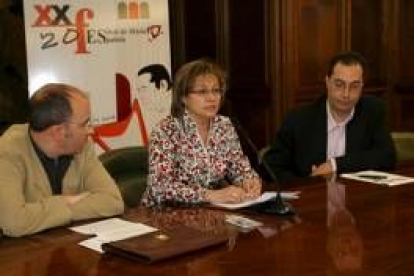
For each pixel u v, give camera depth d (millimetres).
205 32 4738
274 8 4281
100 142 3990
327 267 1552
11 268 1566
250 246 1729
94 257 1644
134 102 4152
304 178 2768
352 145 3080
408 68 5039
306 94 4473
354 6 4766
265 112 4449
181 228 1851
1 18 4023
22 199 1984
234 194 2293
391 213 2080
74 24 3877
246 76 4531
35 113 2066
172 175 2457
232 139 2635
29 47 3732
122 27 4074
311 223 1967
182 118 2525
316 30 4504
